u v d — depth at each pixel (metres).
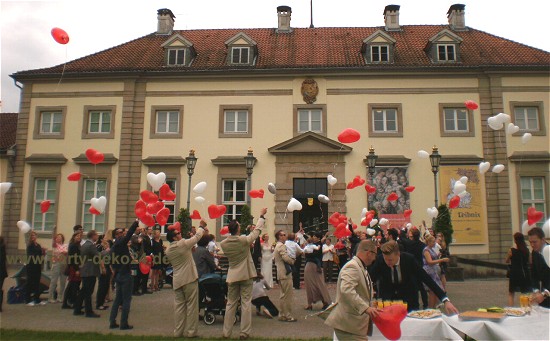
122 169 22.69
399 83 22.91
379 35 23.83
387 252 5.91
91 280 10.38
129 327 9.06
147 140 23.02
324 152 22.28
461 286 15.73
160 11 27.95
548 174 21.75
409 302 6.34
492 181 21.80
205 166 22.64
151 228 15.02
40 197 22.92
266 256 14.02
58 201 22.59
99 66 24.12
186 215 19.98
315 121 22.98
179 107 23.23
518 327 5.68
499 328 5.55
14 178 22.92
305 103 22.92
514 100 22.44
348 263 5.15
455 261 18.50
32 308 11.41
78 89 23.58
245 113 23.23
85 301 10.32
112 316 9.16
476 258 21.14
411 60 23.88
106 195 22.59
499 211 21.48
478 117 22.44
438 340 5.55
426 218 21.62
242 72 23.03
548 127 22.16
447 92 22.72
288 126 22.81
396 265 6.43
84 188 22.81
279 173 22.39
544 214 21.58
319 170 22.33
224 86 23.33
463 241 21.28
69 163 22.91
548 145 21.98
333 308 5.23
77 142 23.11
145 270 10.48
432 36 24.62
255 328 9.12
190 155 20.27
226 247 8.27
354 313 4.98
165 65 24.03
